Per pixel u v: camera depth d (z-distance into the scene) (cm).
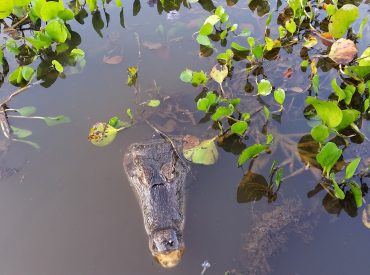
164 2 132
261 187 77
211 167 81
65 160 84
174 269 66
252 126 90
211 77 100
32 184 80
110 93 99
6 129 91
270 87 91
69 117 93
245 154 76
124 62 108
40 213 75
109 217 74
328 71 104
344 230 70
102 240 71
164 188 72
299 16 117
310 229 70
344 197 72
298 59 108
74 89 101
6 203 77
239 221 72
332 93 97
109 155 85
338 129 84
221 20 112
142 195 73
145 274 66
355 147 84
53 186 80
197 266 66
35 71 107
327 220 72
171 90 99
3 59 111
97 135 87
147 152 78
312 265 65
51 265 68
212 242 69
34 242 71
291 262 66
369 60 96
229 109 84
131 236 71
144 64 107
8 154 85
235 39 115
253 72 104
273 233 69
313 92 98
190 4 130
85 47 114
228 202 75
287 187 77
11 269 68
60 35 109
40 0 109
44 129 91
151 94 98
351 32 116
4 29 119
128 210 75
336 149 72
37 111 95
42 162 84
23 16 119
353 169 71
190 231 71
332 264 65
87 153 85
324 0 126
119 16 126
